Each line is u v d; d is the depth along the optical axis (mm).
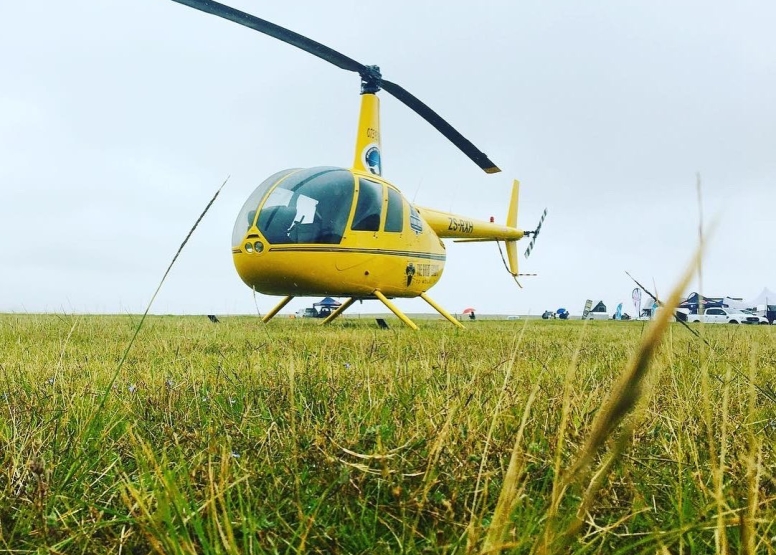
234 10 8023
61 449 1991
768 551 1277
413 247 11445
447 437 1787
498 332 9586
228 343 6211
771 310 40844
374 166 11250
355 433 1940
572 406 2270
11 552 1380
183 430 2205
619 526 1519
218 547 1254
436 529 1473
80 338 6680
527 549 1238
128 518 1452
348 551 1426
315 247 9820
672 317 553
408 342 6438
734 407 2643
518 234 18297
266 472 1757
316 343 6133
